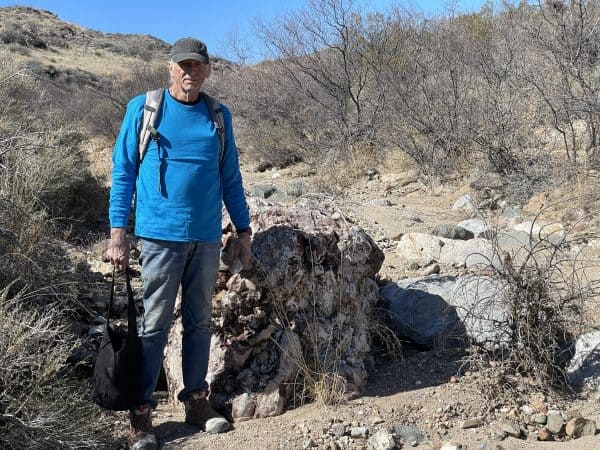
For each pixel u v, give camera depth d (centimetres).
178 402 392
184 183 331
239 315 388
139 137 333
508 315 416
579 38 888
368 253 440
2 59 1048
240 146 1512
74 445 321
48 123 902
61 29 5344
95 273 557
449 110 1012
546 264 432
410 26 1316
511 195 850
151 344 341
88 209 791
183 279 349
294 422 364
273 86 1433
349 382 395
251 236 404
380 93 1224
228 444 344
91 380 390
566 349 411
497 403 386
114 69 4262
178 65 330
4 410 321
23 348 332
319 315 407
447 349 438
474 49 1126
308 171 1255
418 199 953
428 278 505
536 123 932
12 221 496
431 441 357
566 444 348
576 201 765
